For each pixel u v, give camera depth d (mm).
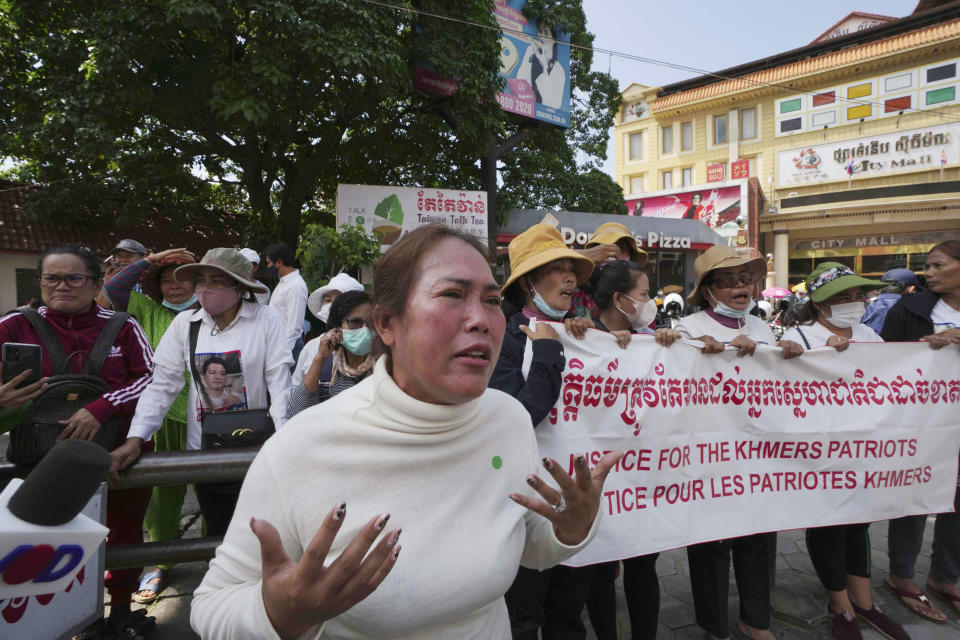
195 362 2607
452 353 963
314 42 8547
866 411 2689
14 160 13180
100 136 8242
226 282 2592
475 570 1011
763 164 28688
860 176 26188
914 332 3113
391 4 9656
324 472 985
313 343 3156
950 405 2812
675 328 2932
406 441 995
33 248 13805
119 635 2441
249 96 8688
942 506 2803
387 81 9555
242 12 8508
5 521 774
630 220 18906
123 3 8109
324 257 9555
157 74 9219
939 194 24422
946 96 24312
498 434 1145
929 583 3117
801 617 2805
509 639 1217
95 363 2211
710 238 19953
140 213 13305
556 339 2121
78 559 849
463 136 11945
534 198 15906
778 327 10383
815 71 26844
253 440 2381
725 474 2471
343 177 14438
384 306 1031
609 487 2242
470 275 982
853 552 2793
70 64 8875
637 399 2295
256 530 786
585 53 15008
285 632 809
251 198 12891
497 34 11633
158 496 2961
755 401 2531
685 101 30344
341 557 771
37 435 1913
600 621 2346
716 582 2477
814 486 2604
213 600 958
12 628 1514
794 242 29062
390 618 958
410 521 988
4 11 9562
